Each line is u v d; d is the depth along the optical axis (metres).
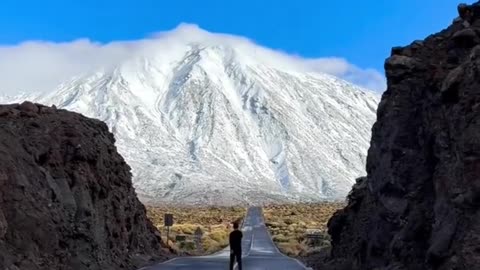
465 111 17.48
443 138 19.19
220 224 118.06
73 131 29.98
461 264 15.77
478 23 22.69
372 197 26.08
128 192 38.28
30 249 22.77
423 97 22.45
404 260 20.14
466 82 17.95
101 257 28.31
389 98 24.19
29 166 25.53
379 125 25.47
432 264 17.58
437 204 18.94
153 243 46.59
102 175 31.44
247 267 35.91
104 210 31.19
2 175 23.14
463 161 16.83
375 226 24.14
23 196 23.80
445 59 22.84
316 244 71.19
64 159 28.72
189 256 49.31
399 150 22.55
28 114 29.22
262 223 126.69
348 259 29.33
